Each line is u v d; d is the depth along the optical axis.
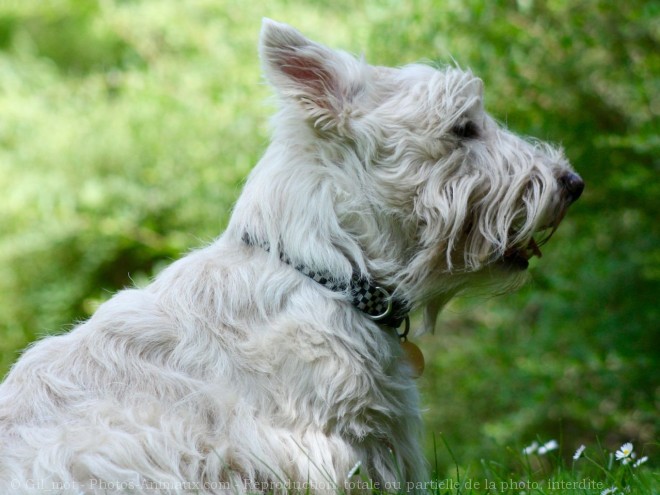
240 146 10.99
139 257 13.75
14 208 13.05
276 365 4.21
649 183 8.65
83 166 13.13
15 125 13.41
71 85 14.37
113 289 14.23
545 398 9.52
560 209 4.82
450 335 12.50
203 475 4.02
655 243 9.38
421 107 4.66
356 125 4.59
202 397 4.14
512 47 9.00
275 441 4.12
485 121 4.90
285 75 4.62
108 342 4.30
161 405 4.10
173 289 4.47
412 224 4.66
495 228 4.72
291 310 4.28
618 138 8.22
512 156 4.78
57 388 4.16
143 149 12.54
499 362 10.40
